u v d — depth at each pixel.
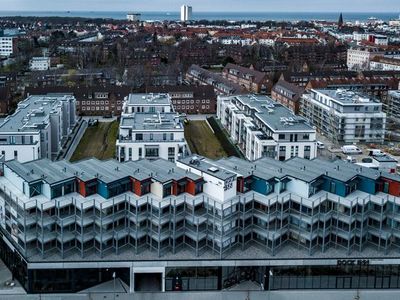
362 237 106.44
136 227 103.69
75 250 103.88
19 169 108.88
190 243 105.75
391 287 106.62
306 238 105.25
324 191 108.81
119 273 107.12
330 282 105.69
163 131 170.38
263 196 106.19
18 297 101.50
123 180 105.81
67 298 101.50
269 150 175.50
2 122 188.62
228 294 103.94
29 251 102.75
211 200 103.81
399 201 104.75
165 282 103.69
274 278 105.19
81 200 102.62
